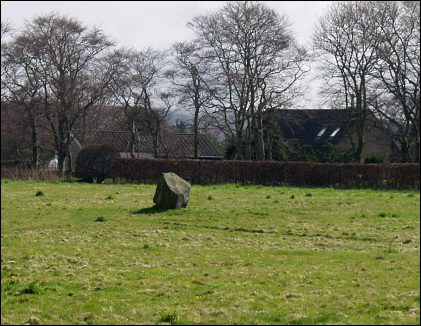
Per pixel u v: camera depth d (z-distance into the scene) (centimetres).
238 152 8106
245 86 7688
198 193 4831
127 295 1677
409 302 1617
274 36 7538
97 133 9019
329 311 1524
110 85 8006
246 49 7544
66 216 3434
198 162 6538
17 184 5647
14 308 1528
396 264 2170
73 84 6856
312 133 10094
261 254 2362
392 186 6006
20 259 2188
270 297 1669
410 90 7550
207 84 7906
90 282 1827
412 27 7331
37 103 6475
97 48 7256
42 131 7025
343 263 2188
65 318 1454
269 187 5928
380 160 7706
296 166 6291
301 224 3178
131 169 6594
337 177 6166
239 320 1438
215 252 2397
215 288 1773
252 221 3256
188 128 9388
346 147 8788
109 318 1453
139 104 8994
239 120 8062
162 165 6569
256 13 7431
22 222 3200
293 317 1462
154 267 2083
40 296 1645
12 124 6297
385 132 8481
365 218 3412
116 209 3706
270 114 8031
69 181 6456
